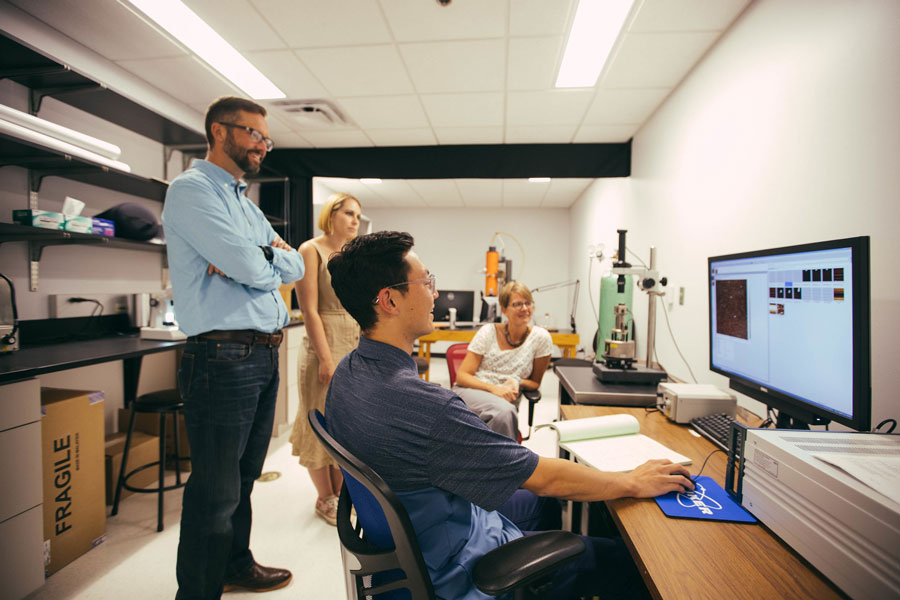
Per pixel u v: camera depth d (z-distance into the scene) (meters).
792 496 0.65
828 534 0.58
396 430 0.65
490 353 2.16
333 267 0.76
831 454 0.64
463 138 3.42
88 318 2.28
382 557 0.65
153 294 2.53
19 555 1.32
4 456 1.28
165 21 1.95
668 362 2.54
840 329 0.81
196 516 1.15
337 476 2.03
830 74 1.31
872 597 0.51
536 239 6.36
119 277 2.51
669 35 1.98
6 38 1.53
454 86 2.54
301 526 1.83
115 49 2.18
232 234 1.16
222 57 2.26
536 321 6.31
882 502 0.51
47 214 1.75
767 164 1.63
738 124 1.82
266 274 1.24
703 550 0.65
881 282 1.14
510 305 2.08
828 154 1.33
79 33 2.04
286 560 1.61
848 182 1.25
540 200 5.85
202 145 2.82
